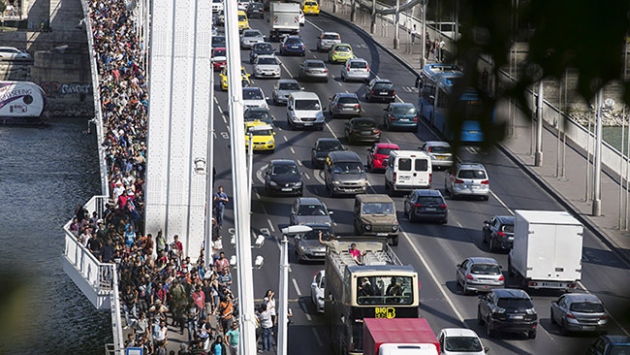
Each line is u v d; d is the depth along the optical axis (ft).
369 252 276.21
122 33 635.25
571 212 419.95
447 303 314.14
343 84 625.00
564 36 23.82
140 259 279.49
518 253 326.03
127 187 357.61
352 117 549.54
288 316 281.33
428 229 390.63
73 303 333.42
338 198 425.28
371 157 465.88
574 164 481.46
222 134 513.04
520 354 271.90
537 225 316.19
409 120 523.29
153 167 323.16
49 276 33.81
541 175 464.65
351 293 246.06
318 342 277.23
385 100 581.53
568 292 324.80
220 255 299.17
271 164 423.64
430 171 427.74
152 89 321.52
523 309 279.90
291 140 507.71
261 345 270.67
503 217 366.84
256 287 322.96
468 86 25.05
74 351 301.43
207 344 247.50
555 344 279.49
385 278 246.47
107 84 500.33
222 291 268.82
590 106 23.91
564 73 24.02
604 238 385.70
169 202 324.80
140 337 244.63
